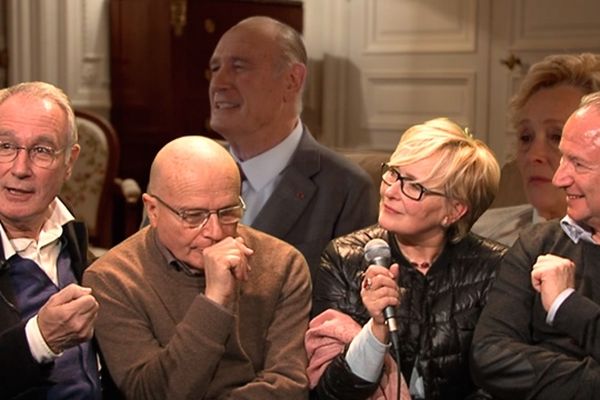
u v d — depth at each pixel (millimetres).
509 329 3109
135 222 6863
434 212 3314
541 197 3803
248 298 3252
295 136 4379
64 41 7590
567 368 2926
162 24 7281
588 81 3736
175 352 2941
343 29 8516
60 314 2807
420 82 8148
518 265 3188
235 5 7535
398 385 2957
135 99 7578
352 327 3260
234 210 3102
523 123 3850
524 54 7559
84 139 6914
